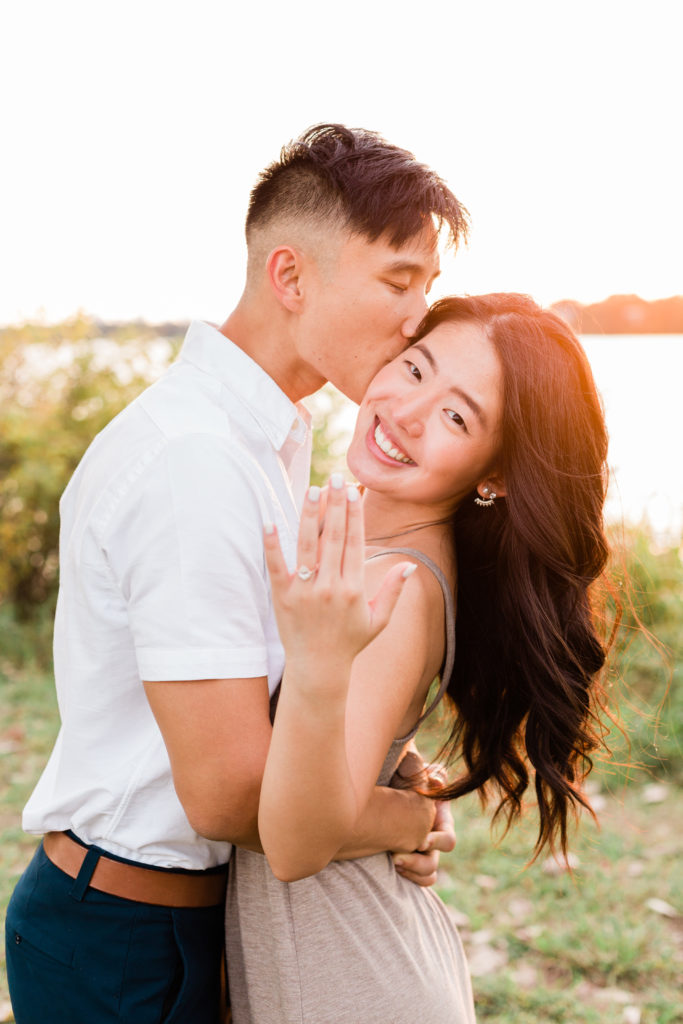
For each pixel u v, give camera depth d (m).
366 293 1.76
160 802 1.67
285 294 1.78
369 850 1.76
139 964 1.68
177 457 1.54
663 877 3.88
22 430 6.60
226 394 1.71
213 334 1.74
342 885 1.71
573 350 1.90
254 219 1.82
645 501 5.75
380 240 1.73
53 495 6.66
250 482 1.58
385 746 1.57
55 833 1.76
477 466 1.90
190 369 1.73
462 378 1.82
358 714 1.55
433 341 1.85
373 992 1.66
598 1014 3.10
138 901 1.68
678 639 5.04
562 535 1.93
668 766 4.71
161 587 1.52
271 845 1.41
